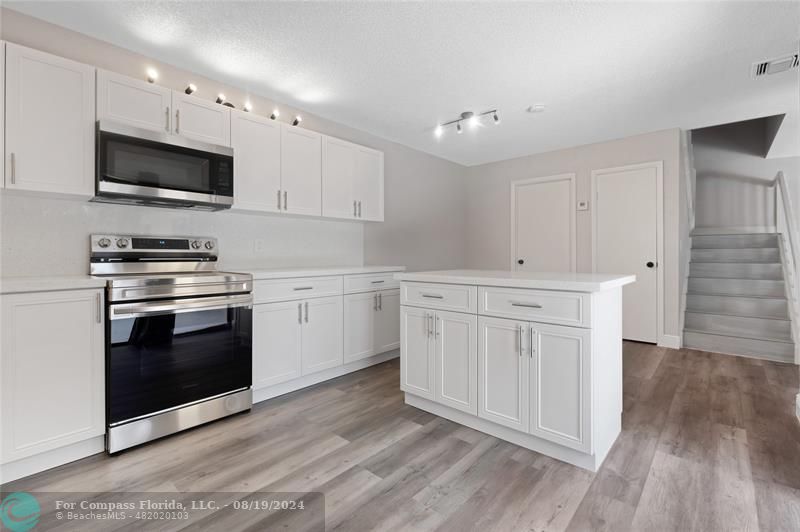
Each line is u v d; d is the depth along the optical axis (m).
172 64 2.58
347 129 3.82
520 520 1.44
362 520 1.44
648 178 4.11
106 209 2.32
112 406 1.89
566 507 1.51
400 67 2.65
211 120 2.52
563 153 4.71
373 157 3.73
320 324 2.92
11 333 1.63
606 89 3.01
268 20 2.11
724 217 5.86
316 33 2.24
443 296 2.27
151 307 2.00
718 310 4.11
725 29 2.19
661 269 4.04
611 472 1.75
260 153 2.79
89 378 1.84
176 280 2.10
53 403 1.74
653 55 2.48
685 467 1.78
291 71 2.70
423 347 2.39
